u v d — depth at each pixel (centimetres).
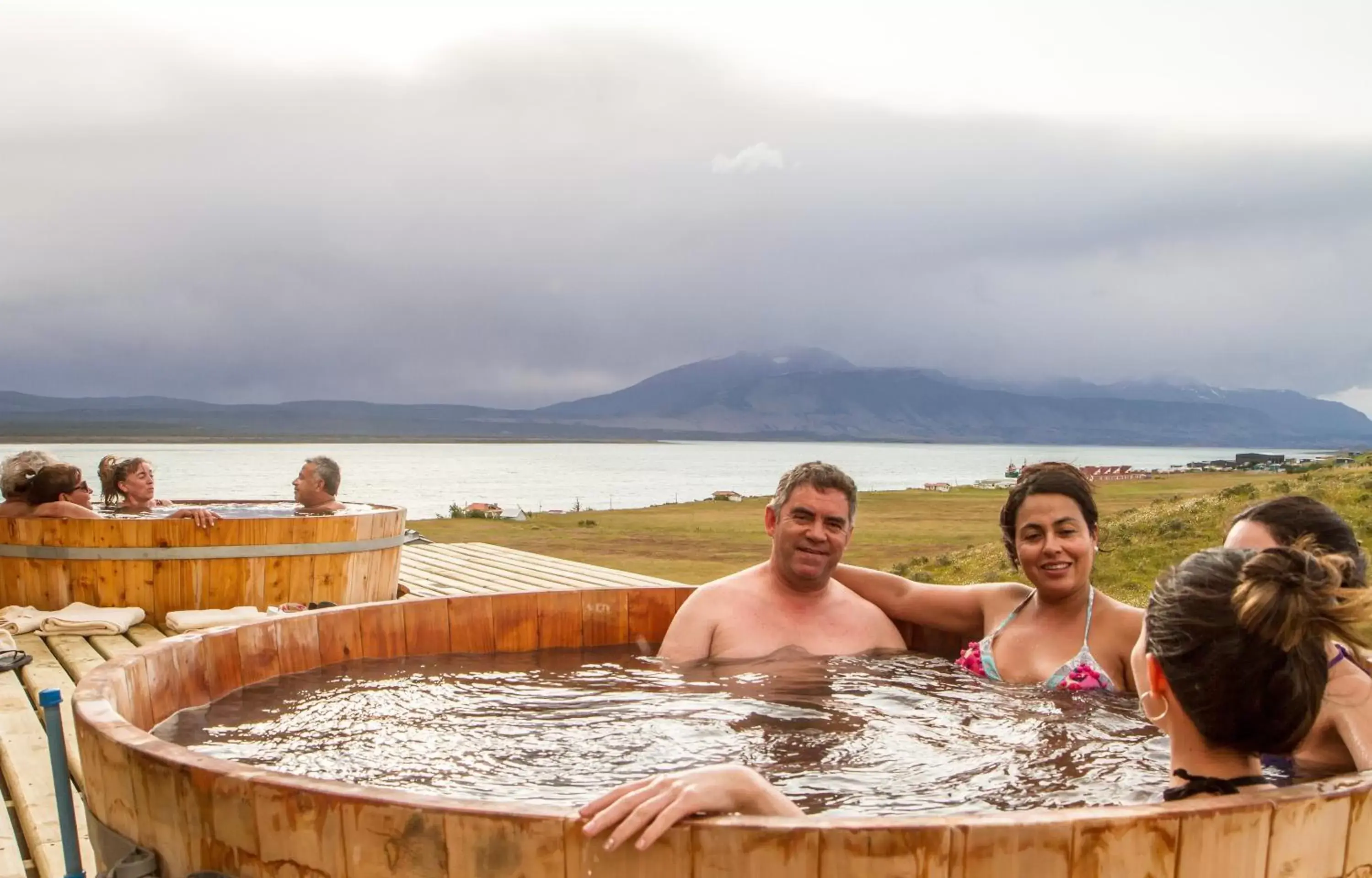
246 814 141
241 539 596
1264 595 142
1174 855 128
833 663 331
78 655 513
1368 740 175
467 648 344
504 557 962
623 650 362
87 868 261
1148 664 160
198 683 260
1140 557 947
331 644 311
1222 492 1195
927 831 122
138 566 586
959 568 1130
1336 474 1169
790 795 190
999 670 311
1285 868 135
